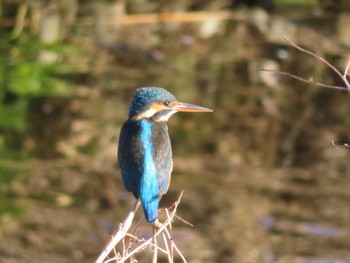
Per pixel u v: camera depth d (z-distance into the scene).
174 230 12.38
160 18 18.66
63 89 16.19
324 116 16.06
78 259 11.64
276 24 18.73
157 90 7.93
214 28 18.64
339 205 13.16
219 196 13.37
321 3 19.33
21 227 12.32
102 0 18.62
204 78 17.00
